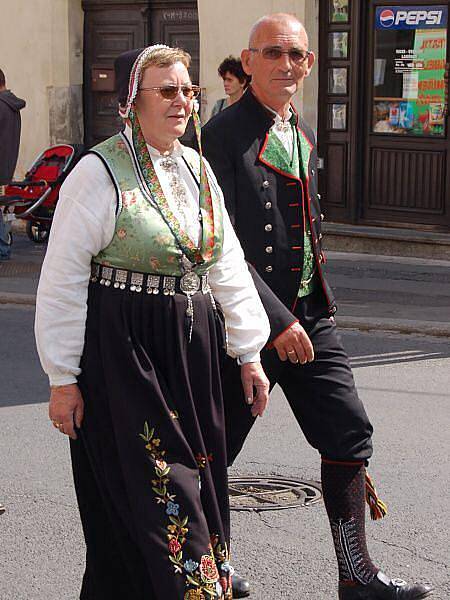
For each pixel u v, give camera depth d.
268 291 4.98
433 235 14.61
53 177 15.77
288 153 5.23
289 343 4.92
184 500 4.17
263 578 5.61
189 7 16.69
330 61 15.30
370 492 5.32
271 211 5.15
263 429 7.96
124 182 4.28
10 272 14.41
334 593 5.44
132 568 4.32
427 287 13.00
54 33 17.42
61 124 17.62
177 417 4.26
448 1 14.34
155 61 4.27
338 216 15.57
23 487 6.93
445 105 14.52
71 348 4.26
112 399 4.23
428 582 5.52
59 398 4.28
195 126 4.46
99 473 4.32
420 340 10.80
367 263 14.37
